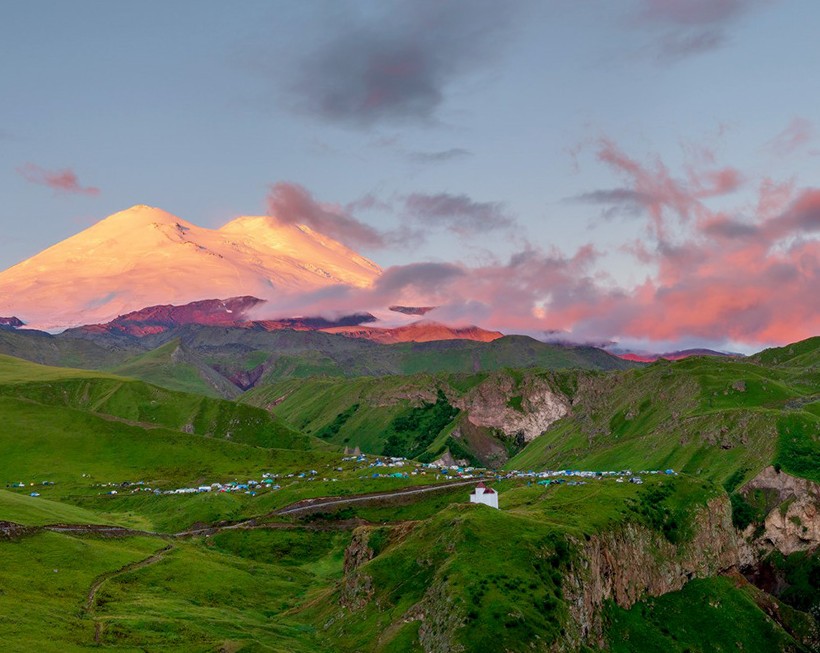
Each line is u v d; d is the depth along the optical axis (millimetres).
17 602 175500
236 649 165250
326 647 179625
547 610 167125
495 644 152375
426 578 187125
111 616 181250
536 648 154625
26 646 147125
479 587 168125
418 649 162875
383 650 166250
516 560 181750
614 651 192125
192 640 170375
